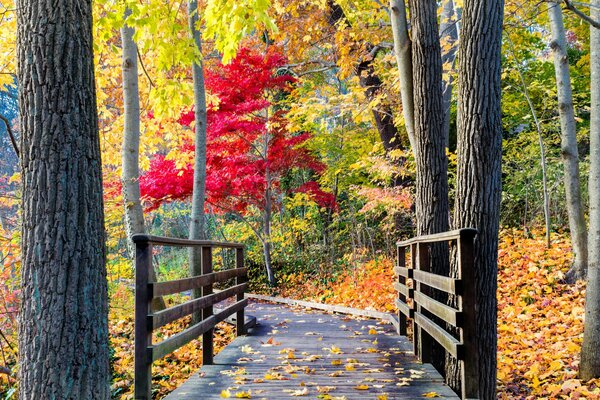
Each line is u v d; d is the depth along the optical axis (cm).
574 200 895
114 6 500
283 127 1238
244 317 750
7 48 706
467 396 352
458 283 360
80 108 288
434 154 610
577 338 679
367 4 1175
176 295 1110
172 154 994
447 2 1181
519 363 649
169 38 546
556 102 1204
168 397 411
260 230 1544
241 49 1167
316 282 1332
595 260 588
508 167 1259
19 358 282
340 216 1461
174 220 2025
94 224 292
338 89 1717
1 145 1891
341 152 1373
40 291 278
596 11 703
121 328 799
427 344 531
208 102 920
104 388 293
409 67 653
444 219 607
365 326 794
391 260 1240
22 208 284
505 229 1198
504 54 1252
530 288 881
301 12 1373
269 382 459
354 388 434
